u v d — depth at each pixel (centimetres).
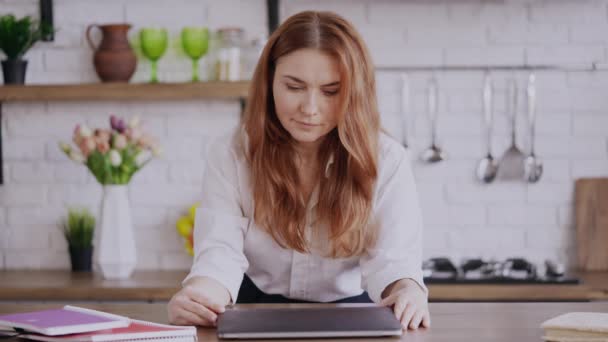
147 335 135
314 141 183
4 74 318
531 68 324
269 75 177
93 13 330
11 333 141
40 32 319
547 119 328
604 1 325
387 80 328
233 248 179
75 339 131
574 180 328
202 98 328
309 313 151
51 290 287
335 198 181
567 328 134
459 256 328
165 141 330
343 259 191
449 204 328
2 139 331
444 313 166
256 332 139
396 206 182
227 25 329
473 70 327
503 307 173
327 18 170
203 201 187
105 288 286
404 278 173
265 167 180
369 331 141
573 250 328
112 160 296
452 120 327
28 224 332
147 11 330
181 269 330
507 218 328
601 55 326
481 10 326
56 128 331
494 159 326
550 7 326
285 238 183
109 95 310
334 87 167
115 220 303
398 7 327
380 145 185
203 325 153
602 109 327
